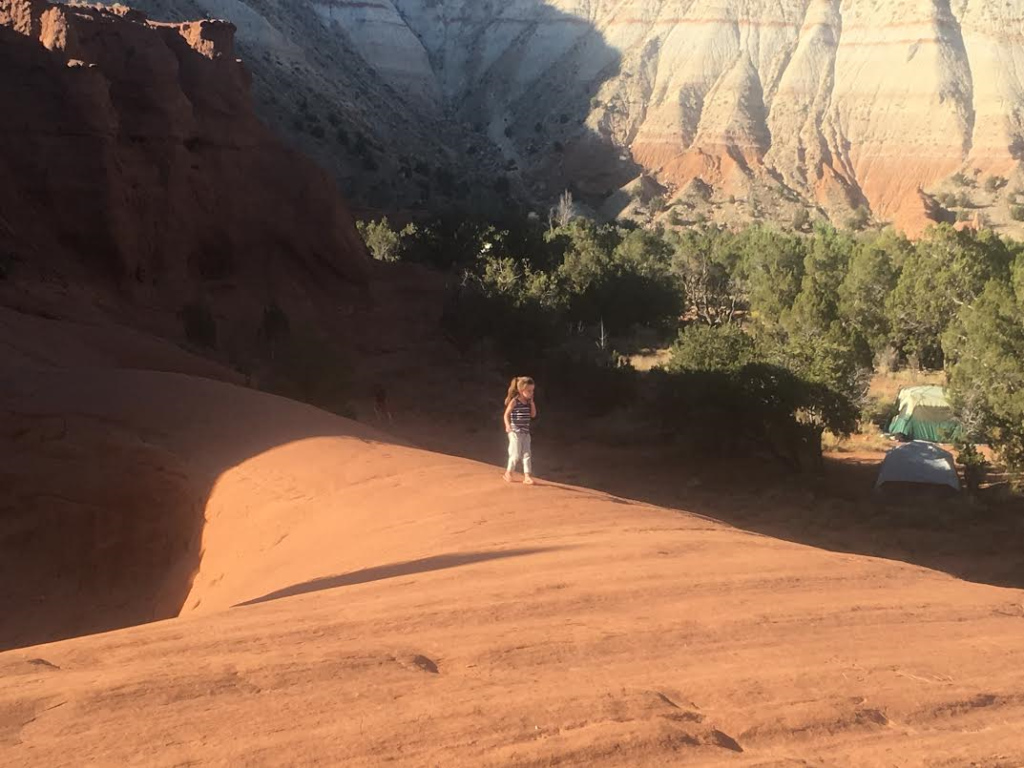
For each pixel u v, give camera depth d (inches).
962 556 961.5
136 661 209.9
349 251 2559.1
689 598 279.9
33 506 721.6
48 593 673.0
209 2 6943.9
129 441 722.8
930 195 7288.4
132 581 668.7
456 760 161.5
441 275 3014.3
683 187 7849.4
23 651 217.2
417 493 526.3
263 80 6215.6
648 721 181.0
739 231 6717.5
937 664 227.3
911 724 192.1
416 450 671.1
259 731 169.3
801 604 276.1
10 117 1950.1
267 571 490.6
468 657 216.8
